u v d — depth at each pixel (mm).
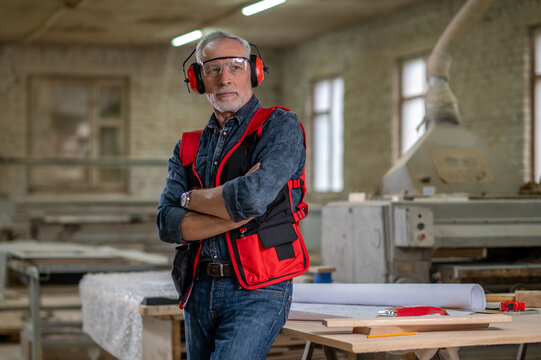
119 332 3459
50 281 5078
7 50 12211
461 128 4500
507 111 8250
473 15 4508
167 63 12844
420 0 9539
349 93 11203
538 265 3801
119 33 11594
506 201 3922
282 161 2031
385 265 3721
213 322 2102
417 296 2383
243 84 2168
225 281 2062
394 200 3971
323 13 10312
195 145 2266
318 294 2574
